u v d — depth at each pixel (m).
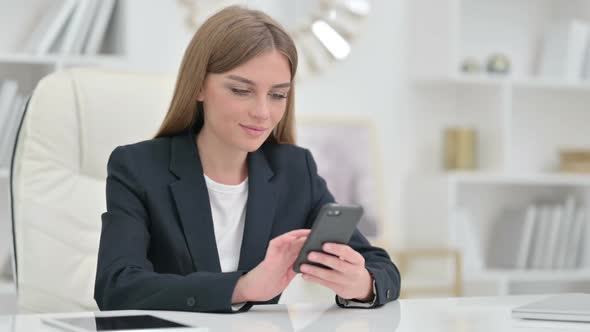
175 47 3.37
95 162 1.87
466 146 3.74
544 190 4.05
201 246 1.55
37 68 3.24
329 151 3.63
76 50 3.12
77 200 1.83
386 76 3.75
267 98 1.50
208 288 1.28
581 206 3.98
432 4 3.65
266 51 1.48
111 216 1.51
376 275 1.36
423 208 3.71
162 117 1.95
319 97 3.65
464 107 3.88
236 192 1.67
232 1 3.44
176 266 1.54
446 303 1.40
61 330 1.07
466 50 3.88
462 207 3.93
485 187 3.96
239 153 1.66
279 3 3.53
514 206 4.01
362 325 1.15
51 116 1.83
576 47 3.83
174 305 1.29
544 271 3.78
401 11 3.77
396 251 3.51
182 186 1.57
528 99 4.04
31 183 1.79
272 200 1.66
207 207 1.57
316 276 1.29
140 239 1.48
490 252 3.96
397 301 1.43
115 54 3.23
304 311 1.30
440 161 3.84
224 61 1.49
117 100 1.91
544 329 1.12
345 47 3.59
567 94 4.10
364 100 3.72
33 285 1.76
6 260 3.11
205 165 1.66
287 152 1.74
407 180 3.79
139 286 1.33
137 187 1.54
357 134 3.68
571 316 1.16
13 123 3.05
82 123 1.86
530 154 4.04
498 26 3.94
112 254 1.44
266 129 1.52
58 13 3.09
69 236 1.81
